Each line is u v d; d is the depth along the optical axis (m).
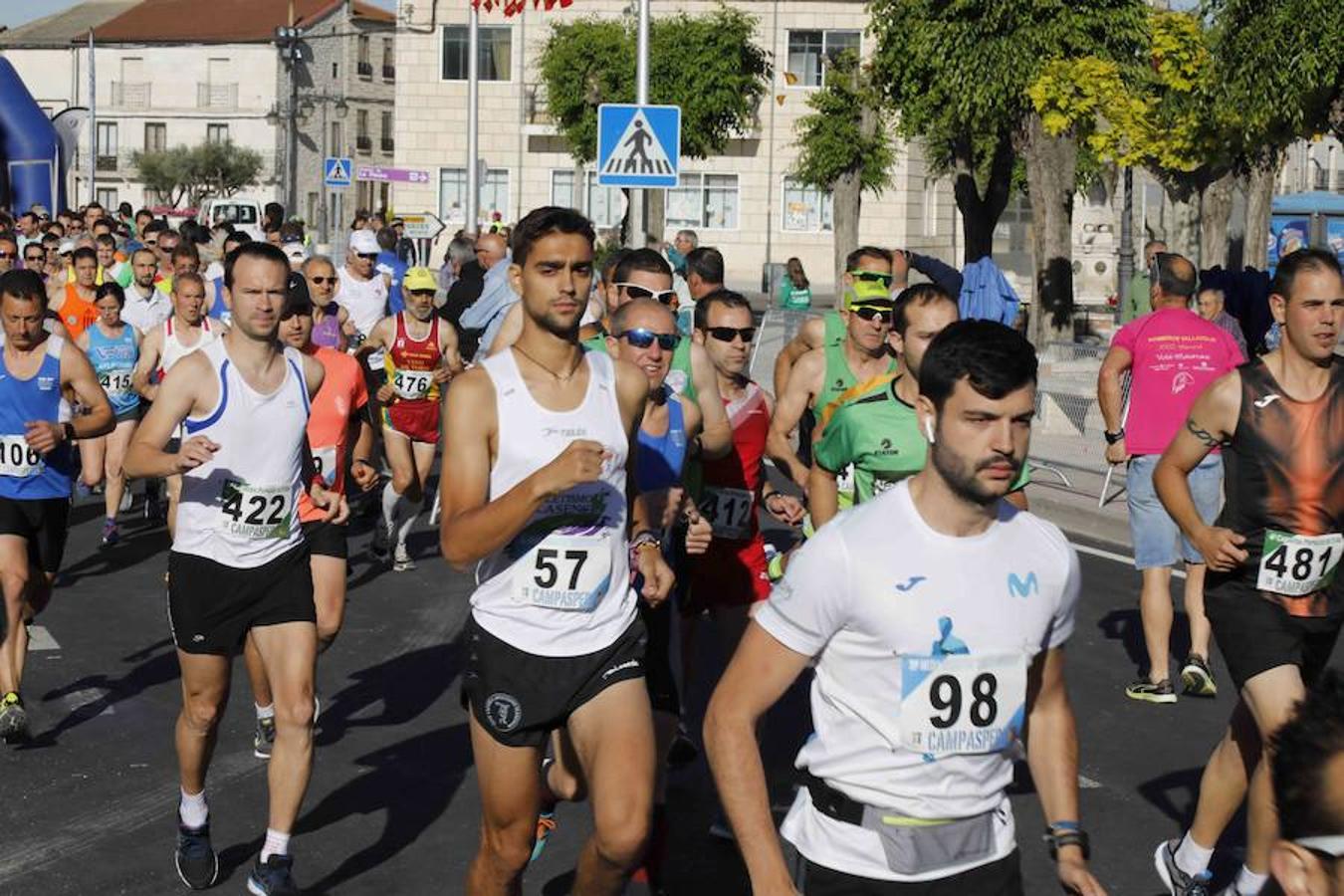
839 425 5.83
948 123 23.48
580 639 4.71
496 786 4.77
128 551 11.84
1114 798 6.85
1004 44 20.91
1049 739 3.77
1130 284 18.27
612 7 57.03
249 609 5.78
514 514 4.29
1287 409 5.43
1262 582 5.47
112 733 7.61
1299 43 14.12
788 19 57.38
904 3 22.17
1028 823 6.48
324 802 6.71
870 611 3.51
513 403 4.64
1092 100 18.22
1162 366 8.23
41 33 83.25
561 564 4.66
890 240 58.22
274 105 79.25
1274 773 2.42
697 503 6.71
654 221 29.11
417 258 37.31
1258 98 14.55
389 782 6.98
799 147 57.53
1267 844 5.25
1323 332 5.37
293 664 5.76
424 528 12.84
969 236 24.44
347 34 63.97
